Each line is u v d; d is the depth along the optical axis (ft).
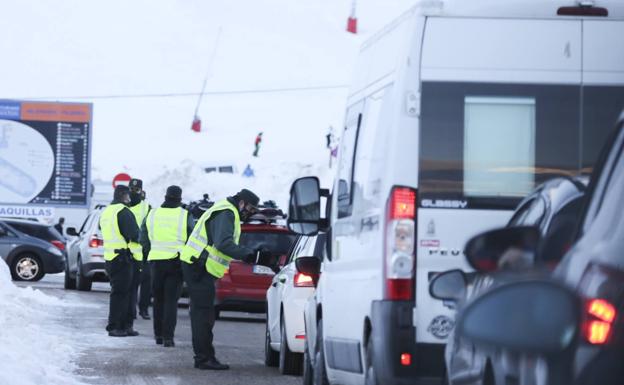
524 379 33.14
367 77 69.31
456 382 49.32
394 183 58.75
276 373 104.78
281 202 419.33
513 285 29.86
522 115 58.80
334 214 75.66
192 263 104.42
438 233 58.59
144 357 112.68
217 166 487.20
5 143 331.57
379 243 60.08
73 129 332.80
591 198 47.44
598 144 58.59
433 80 58.90
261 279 162.50
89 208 333.01
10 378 80.18
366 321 62.95
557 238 56.59
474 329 29.50
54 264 254.68
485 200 58.59
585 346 37.27
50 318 154.51
